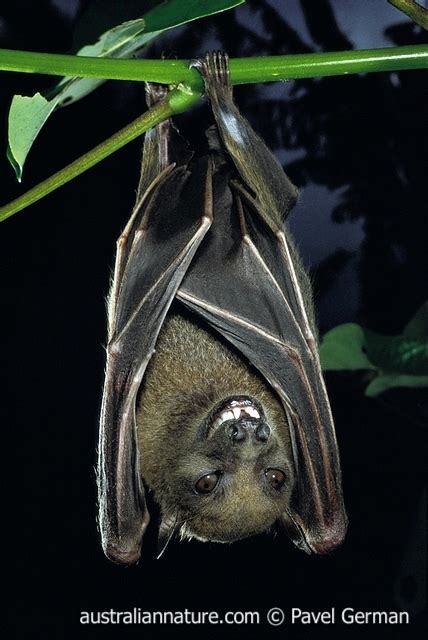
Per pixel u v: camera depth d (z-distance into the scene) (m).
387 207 0.95
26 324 1.00
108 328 0.79
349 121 0.94
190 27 0.92
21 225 0.98
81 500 1.02
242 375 0.84
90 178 0.97
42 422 1.01
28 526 1.03
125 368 0.79
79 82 0.76
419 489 0.99
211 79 0.73
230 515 0.83
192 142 0.92
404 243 0.95
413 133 0.94
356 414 0.99
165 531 0.84
